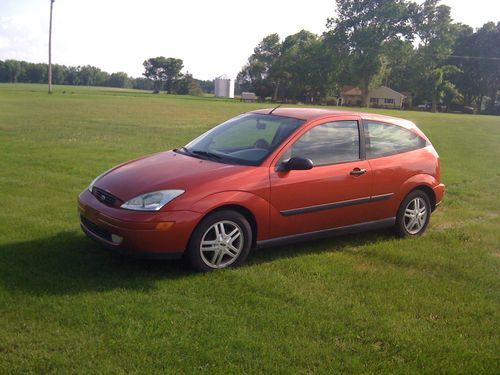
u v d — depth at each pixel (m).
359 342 3.95
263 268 5.33
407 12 87.75
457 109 95.69
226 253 5.19
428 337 4.08
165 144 15.12
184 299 4.47
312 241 6.39
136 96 71.56
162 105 44.38
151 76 139.50
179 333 3.89
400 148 6.61
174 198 4.86
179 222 4.82
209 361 3.56
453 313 4.54
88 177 9.46
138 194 4.89
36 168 10.15
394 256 5.94
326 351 3.77
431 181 6.80
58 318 4.01
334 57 91.38
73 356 3.52
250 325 4.08
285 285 4.91
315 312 4.38
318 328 4.09
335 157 5.91
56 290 4.50
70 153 12.35
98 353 3.57
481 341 4.07
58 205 7.32
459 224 7.70
